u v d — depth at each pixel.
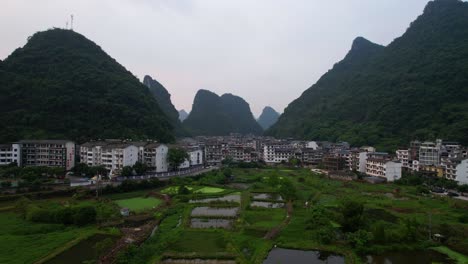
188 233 70.69
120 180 125.44
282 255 60.72
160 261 56.41
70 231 71.19
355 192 116.31
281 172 168.38
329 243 65.12
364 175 153.62
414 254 61.41
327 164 178.88
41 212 77.69
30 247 61.00
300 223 77.81
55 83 182.88
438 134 174.25
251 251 61.06
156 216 83.94
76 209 77.62
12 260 55.00
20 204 86.94
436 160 148.25
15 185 105.19
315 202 100.75
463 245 63.25
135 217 82.75
